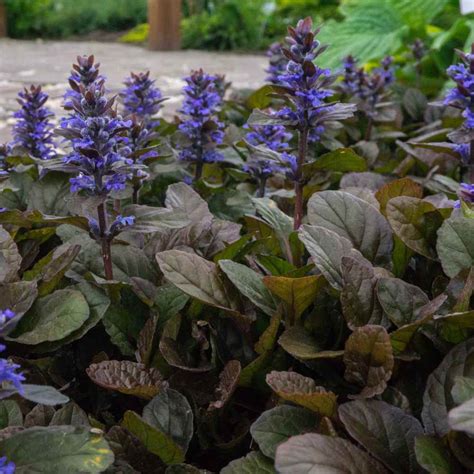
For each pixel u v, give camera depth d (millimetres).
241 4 3814
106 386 629
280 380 611
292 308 675
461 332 640
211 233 790
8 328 543
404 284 654
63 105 729
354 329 641
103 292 679
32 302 663
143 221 701
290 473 542
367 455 569
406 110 1391
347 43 1760
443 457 572
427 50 1727
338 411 591
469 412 525
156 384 646
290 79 766
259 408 679
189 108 922
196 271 681
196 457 663
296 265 765
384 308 645
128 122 682
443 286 688
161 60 3154
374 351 618
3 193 869
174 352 670
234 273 678
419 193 816
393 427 591
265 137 948
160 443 596
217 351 683
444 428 589
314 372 677
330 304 697
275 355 676
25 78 2379
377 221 740
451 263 672
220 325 699
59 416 615
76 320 650
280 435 599
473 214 709
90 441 555
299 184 802
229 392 638
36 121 936
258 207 798
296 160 799
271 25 4094
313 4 3971
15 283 670
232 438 668
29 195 838
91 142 669
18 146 939
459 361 606
